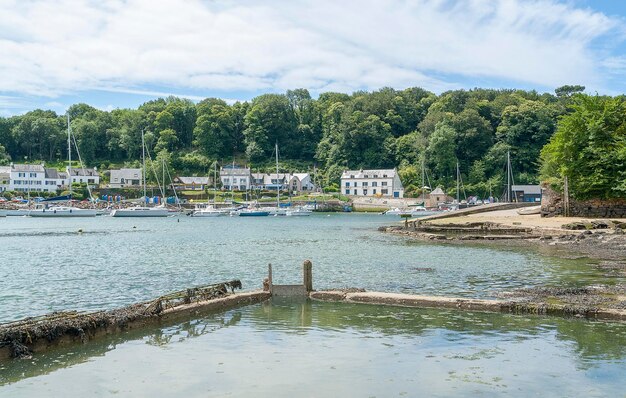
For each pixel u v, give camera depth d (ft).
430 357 49.39
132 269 111.75
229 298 71.15
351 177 565.12
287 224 303.89
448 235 185.26
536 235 169.58
